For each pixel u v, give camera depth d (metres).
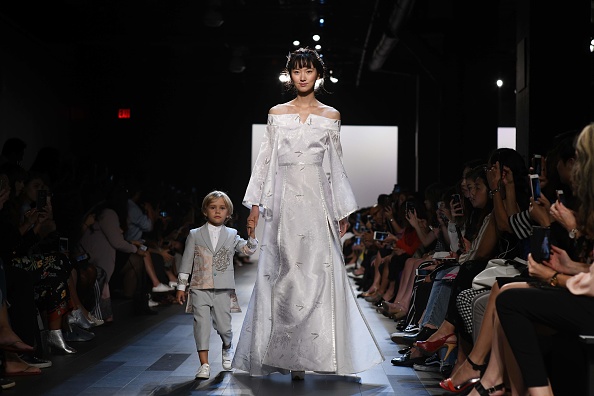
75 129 16.78
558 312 3.14
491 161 4.55
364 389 4.59
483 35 12.30
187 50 19.58
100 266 7.58
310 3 15.23
